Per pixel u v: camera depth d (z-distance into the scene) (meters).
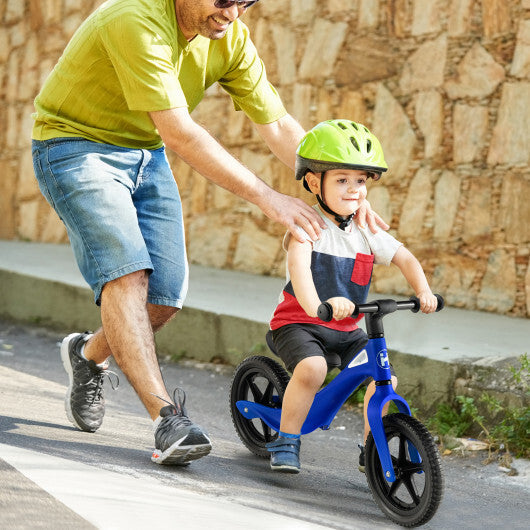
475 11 17.77
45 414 11.74
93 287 9.84
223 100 22.78
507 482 10.73
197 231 23.48
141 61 9.18
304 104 20.89
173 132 9.30
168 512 7.31
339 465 11.05
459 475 10.98
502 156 17.38
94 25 9.55
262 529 7.21
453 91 18.12
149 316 10.27
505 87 17.31
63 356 10.94
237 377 11.21
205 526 7.04
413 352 13.54
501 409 11.89
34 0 28.11
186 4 9.45
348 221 9.73
